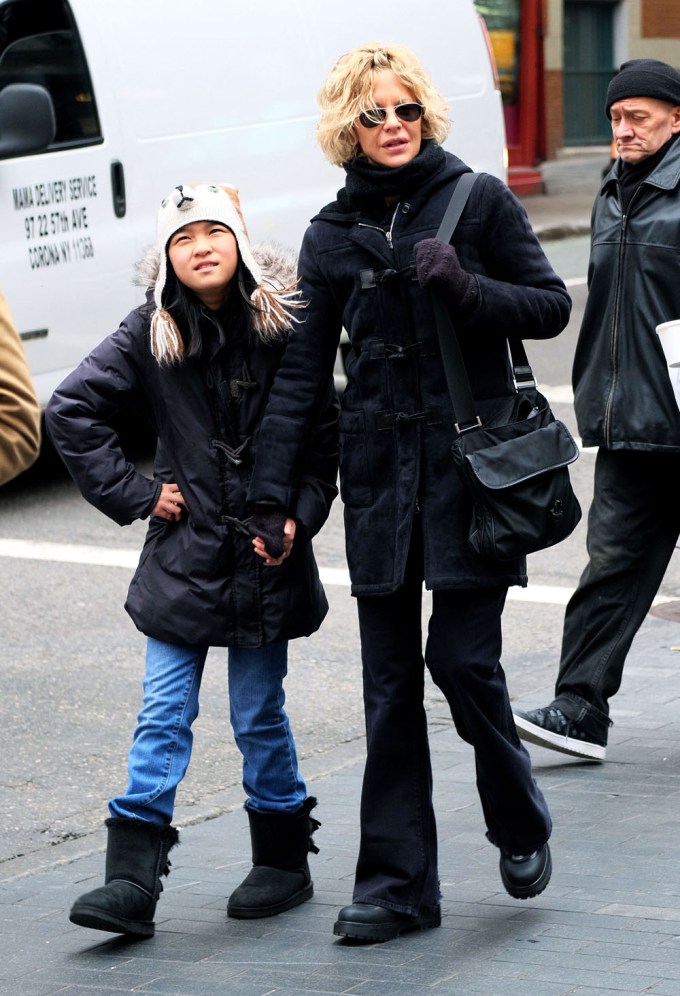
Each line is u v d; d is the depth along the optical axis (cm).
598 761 678
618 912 516
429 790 516
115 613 959
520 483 480
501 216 493
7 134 1158
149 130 1255
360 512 504
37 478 1302
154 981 484
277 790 542
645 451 658
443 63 1502
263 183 1344
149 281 519
